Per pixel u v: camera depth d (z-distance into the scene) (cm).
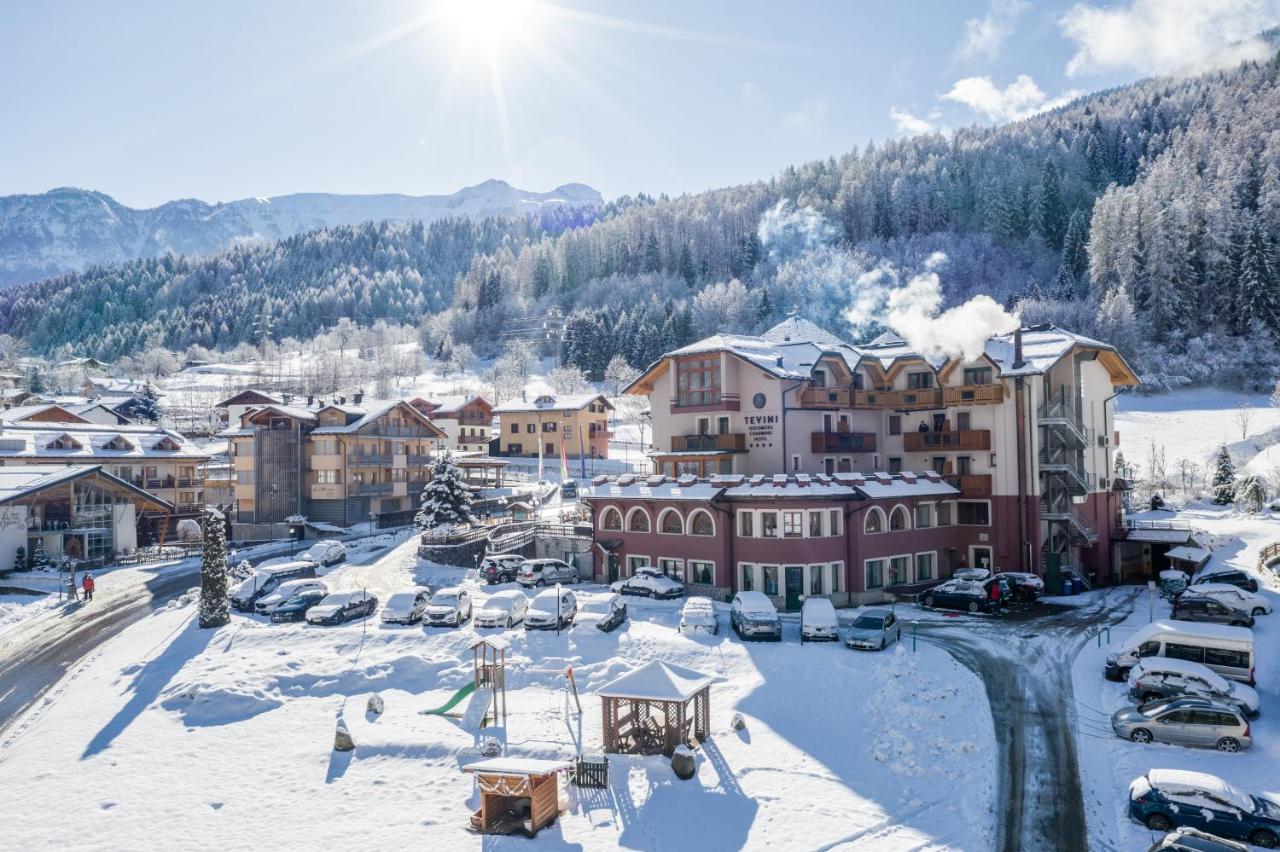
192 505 8169
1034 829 2314
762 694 3319
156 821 2522
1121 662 3350
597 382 17262
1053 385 5362
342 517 7706
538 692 3531
